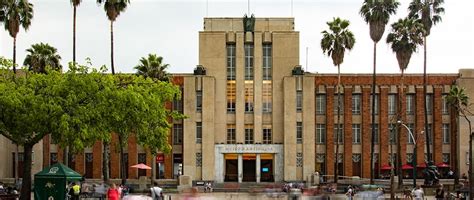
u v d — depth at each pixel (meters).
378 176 84.50
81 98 40.50
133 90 43.53
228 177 83.81
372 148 73.00
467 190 54.22
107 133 41.66
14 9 68.62
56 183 34.66
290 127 83.19
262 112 84.62
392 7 71.25
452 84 84.88
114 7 69.69
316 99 85.50
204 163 82.56
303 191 56.50
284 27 86.94
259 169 83.50
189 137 82.88
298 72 84.50
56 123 39.44
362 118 84.94
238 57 84.88
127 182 75.00
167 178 83.69
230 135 84.44
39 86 40.97
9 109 39.12
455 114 84.12
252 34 85.19
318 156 85.06
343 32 77.38
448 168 83.69
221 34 84.94
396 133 83.50
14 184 66.12
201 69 84.19
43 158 82.81
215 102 84.31
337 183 73.56
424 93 75.12
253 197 59.41
